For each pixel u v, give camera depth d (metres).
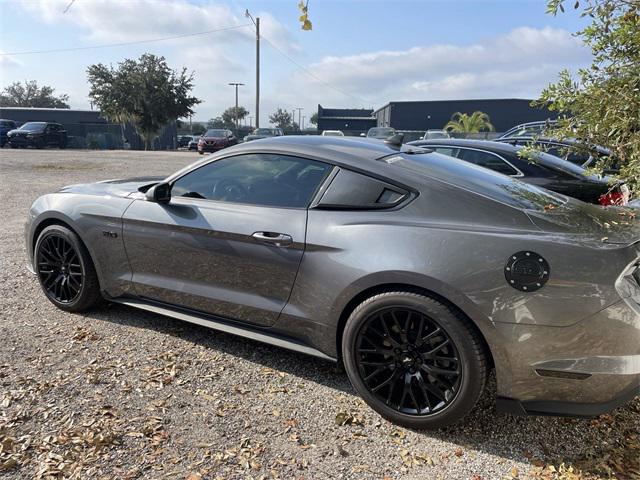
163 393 2.99
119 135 41.16
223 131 31.81
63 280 4.08
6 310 4.13
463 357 2.52
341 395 3.05
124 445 2.51
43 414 2.73
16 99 82.38
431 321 2.59
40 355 3.38
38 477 2.28
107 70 40.53
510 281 2.41
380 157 3.09
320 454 2.52
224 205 3.35
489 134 23.84
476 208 2.69
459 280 2.48
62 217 3.97
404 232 2.69
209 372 3.25
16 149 30.80
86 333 3.74
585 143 3.58
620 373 2.30
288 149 3.25
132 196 3.78
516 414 2.53
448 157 3.64
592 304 2.30
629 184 3.40
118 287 3.84
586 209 2.96
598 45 3.29
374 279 2.70
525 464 2.47
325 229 2.92
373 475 2.38
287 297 3.08
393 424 2.77
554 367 2.38
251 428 2.70
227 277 3.29
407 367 2.72
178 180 3.64
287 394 3.04
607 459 2.50
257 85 36.22
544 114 56.75
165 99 40.41
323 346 2.99
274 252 3.06
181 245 3.44
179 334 3.79
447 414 2.59
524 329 2.39
